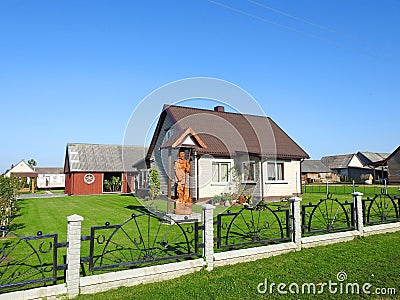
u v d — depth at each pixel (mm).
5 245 6703
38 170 43906
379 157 52594
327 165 51719
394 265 5191
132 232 7828
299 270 5051
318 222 8773
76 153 27984
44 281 3996
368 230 7547
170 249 6031
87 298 3967
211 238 5219
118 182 28406
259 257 5695
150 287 4352
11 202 11664
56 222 10039
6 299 3637
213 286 4387
